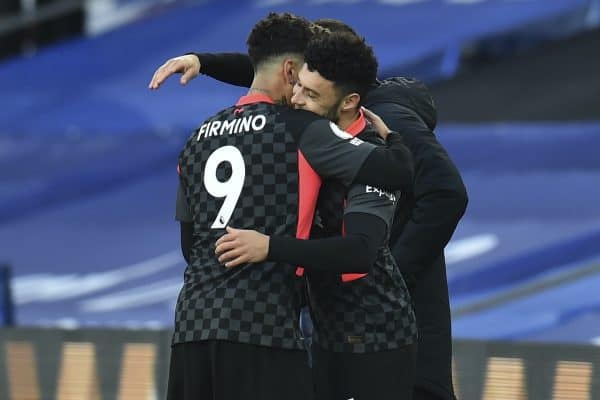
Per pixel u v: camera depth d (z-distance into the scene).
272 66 12.17
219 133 12.02
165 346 19.98
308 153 11.64
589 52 36.56
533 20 35.91
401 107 13.91
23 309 31.41
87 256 33.78
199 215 11.98
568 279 24.81
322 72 11.85
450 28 36.41
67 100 38.62
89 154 37.34
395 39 36.69
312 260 11.28
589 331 27.08
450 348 14.12
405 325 12.55
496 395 18.14
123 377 20.12
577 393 17.80
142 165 36.84
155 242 34.12
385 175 11.60
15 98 38.88
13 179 36.91
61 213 35.91
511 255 30.58
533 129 34.66
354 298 12.32
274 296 11.59
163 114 37.75
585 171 33.25
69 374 20.36
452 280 30.09
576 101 35.09
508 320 27.95
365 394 12.38
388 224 11.83
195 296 11.77
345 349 12.40
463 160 34.22
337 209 11.98
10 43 41.81
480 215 32.25
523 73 36.50
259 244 11.24
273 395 11.53
